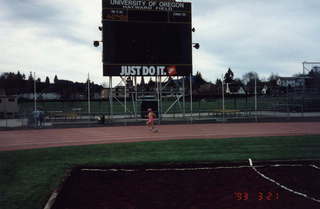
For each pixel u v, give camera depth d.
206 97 57.88
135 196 7.41
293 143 14.97
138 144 15.16
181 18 28.22
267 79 89.12
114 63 27.03
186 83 60.84
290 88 44.84
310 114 33.78
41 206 6.68
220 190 7.84
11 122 29.69
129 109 45.81
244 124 24.94
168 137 17.75
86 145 15.05
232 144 14.89
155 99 31.22
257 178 8.98
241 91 61.28
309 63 35.69
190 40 28.41
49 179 8.90
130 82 33.56
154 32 27.73
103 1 26.81
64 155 12.53
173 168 10.38
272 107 40.97
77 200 7.15
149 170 10.12
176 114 36.78
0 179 8.91
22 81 86.12
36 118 25.34
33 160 11.59
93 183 8.59
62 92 65.88
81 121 29.33
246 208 6.50
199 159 11.58
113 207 6.67
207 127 22.98
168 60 27.97
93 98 60.91
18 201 6.98
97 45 27.12
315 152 12.75
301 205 6.66
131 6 27.33
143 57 27.55
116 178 9.12
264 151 13.05
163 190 7.89
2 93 45.88
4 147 14.83
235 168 10.27
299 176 9.17
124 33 27.19
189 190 7.86
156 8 27.78
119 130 21.64
